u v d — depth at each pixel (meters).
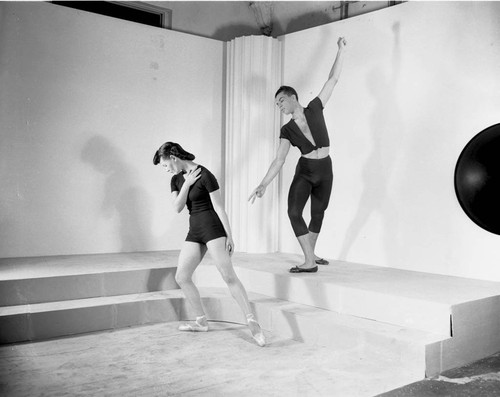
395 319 3.94
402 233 5.45
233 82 6.71
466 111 4.99
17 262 5.27
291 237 6.57
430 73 5.25
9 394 3.02
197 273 5.28
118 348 3.92
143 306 4.61
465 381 3.35
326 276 4.79
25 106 5.59
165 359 3.68
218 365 3.56
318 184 4.97
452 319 3.62
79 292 4.64
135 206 6.33
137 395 3.02
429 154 5.26
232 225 6.66
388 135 5.59
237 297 4.09
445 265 5.12
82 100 5.94
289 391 3.11
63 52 5.81
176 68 6.61
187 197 4.12
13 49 5.52
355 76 5.89
